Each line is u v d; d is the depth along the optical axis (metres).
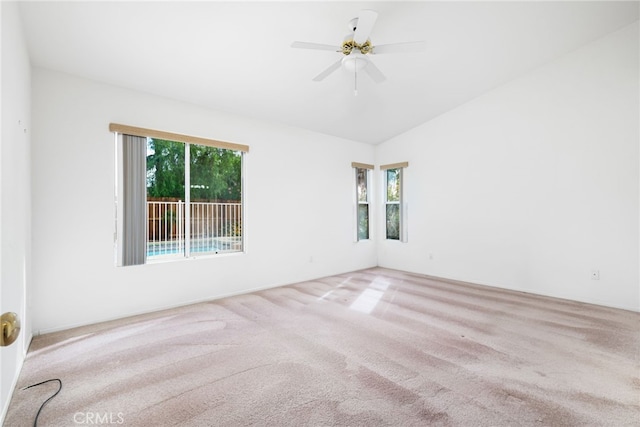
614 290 3.45
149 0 2.25
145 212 3.36
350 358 2.30
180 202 3.82
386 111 4.72
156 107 3.49
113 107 3.19
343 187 5.63
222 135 4.04
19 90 2.14
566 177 3.78
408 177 5.59
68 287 2.90
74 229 2.94
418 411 1.68
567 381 1.98
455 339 2.63
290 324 3.01
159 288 3.46
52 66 2.81
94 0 2.19
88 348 2.48
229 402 1.78
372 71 2.75
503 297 3.90
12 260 1.89
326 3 2.48
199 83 3.38
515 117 4.20
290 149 4.80
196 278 3.75
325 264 5.27
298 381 1.99
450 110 4.93
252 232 4.31
